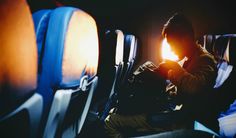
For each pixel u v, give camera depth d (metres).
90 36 1.06
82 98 1.21
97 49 1.21
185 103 1.77
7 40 0.61
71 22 0.84
